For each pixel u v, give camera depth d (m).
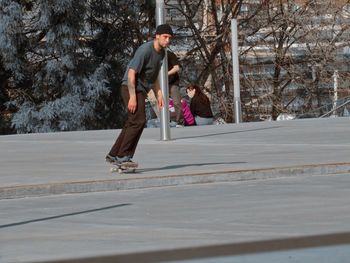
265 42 89.19
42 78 81.38
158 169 19.95
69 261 8.66
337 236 9.70
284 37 90.94
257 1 89.94
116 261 8.49
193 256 8.57
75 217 12.89
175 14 91.56
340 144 27.30
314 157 21.75
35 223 12.33
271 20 89.88
